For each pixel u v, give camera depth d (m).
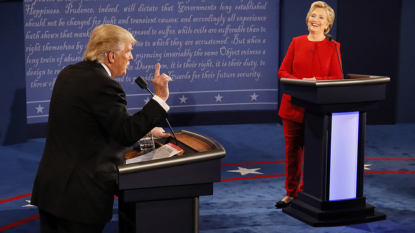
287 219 5.52
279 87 11.52
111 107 2.95
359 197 5.39
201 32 11.07
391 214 5.62
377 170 7.68
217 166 3.20
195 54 11.14
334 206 5.29
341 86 4.77
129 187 2.99
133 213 3.51
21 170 8.03
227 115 11.56
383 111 11.45
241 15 11.14
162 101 2.99
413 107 11.48
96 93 2.95
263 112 11.67
